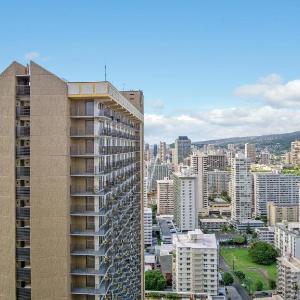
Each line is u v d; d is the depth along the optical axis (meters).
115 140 98.94
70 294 78.00
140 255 149.75
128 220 120.94
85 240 78.62
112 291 94.50
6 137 76.38
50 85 74.75
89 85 75.00
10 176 76.62
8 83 75.88
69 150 76.56
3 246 77.56
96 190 78.00
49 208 75.94
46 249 76.38
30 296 77.56
